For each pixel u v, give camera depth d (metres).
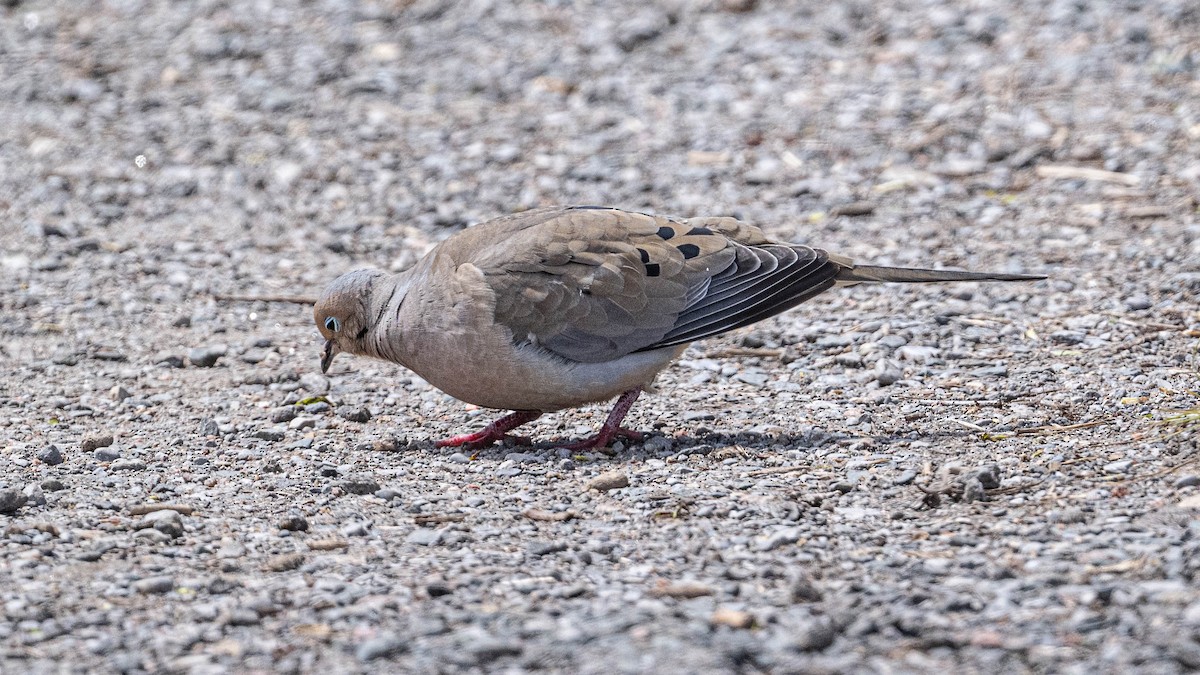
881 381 13.45
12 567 9.30
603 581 8.97
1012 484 10.36
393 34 25.78
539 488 10.99
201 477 11.45
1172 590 8.23
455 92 23.50
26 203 20.09
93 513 10.45
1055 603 8.24
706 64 23.81
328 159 21.23
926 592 8.47
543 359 11.62
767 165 20.25
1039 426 11.83
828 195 19.16
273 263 18.12
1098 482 10.22
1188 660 7.40
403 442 12.44
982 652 7.69
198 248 18.61
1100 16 23.67
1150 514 9.52
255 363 15.06
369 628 8.28
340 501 10.79
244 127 22.52
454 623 8.27
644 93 22.94
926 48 23.52
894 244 17.45
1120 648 7.64
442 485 11.18
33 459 11.98
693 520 10.05
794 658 7.66
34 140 22.23
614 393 12.07
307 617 8.50
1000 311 15.18
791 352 14.47
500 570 9.18
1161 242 16.56
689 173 20.11
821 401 13.07
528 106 22.86
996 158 19.70
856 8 25.27
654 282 11.77
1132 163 18.98
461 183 20.27
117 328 16.12
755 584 8.81
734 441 12.05
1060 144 19.81
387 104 23.14
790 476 10.98
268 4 27.36
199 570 9.32
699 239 12.10
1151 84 21.31
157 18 27.06
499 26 25.84
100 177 20.91
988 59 22.83
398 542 9.85
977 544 9.30
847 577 8.88
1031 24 23.78
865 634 7.94
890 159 20.06
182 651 8.09
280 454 12.16
